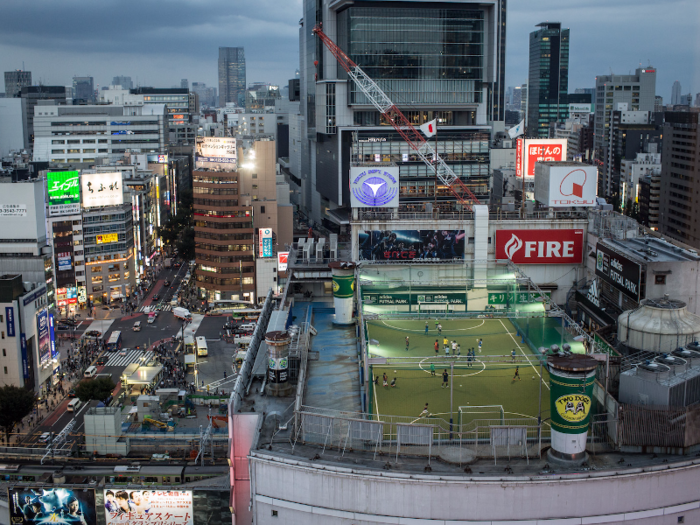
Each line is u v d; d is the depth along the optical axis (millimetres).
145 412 154000
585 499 50000
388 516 50906
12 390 148500
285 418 61531
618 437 54906
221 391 171375
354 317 88875
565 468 51938
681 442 54469
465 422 61375
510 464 52812
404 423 56969
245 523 61125
